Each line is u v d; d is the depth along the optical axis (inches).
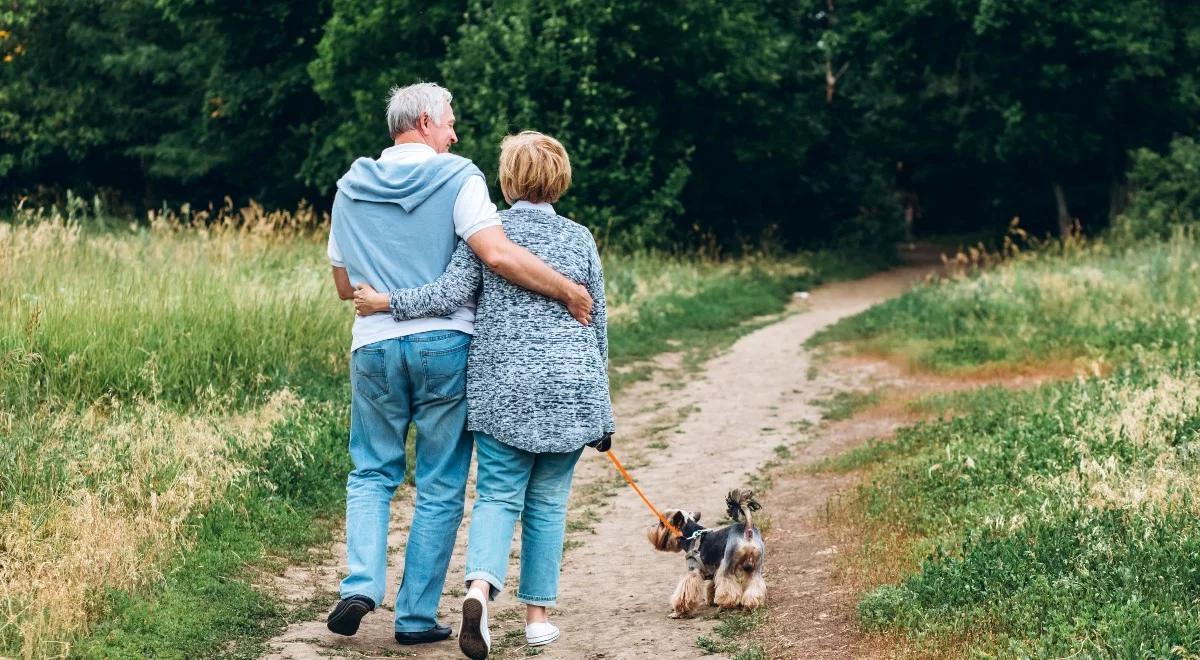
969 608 177.8
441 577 184.5
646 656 181.9
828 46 1299.2
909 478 281.1
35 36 1369.3
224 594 202.2
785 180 1487.5
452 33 1122.7
